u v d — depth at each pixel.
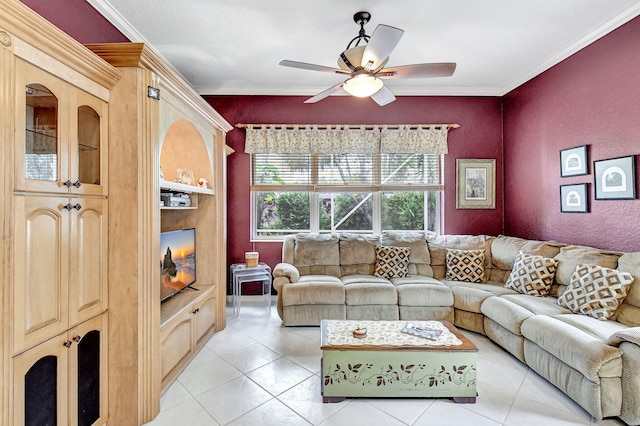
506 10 2.57
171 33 2.89
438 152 4.32
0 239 1.23
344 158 4.38
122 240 1.87
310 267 3.91
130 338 1.88
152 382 1.95
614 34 2.75
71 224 1.59
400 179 4.41
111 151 1.87
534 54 3.32
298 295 3.32
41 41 1.38
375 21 2.71
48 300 1.46
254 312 3.89
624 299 2.35
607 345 1.92
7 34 1.25
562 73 3.34
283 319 3.38
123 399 1.88
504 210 4.41
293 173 4.36
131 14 2.58
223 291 3.37
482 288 3.31
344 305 3.35
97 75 1.74
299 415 1.98
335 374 2.11
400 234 4.11
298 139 4.27
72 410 1.60
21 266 1.32
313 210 4.41
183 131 2.80
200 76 3.87
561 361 2.13
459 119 4.40
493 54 3.31
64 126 1.54
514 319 2.59
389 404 2.09
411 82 4.10
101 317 1.82
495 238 3.90
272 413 2.00
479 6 2.51
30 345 1.37
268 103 4.32
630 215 2.65
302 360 2.69
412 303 3.30
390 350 2.10
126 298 1.88
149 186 1.94
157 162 2.02
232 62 3.48
